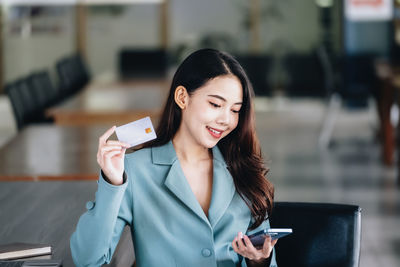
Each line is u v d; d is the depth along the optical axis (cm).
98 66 965
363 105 930
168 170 199
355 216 217
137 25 959
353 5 953
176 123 203
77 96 594
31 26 954
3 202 276
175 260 195
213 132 194
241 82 195
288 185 584
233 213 200
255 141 204
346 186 579
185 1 956
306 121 868
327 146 731
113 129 183
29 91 558
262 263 200
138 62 792
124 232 238
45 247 208
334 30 959
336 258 215
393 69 695
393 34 951
